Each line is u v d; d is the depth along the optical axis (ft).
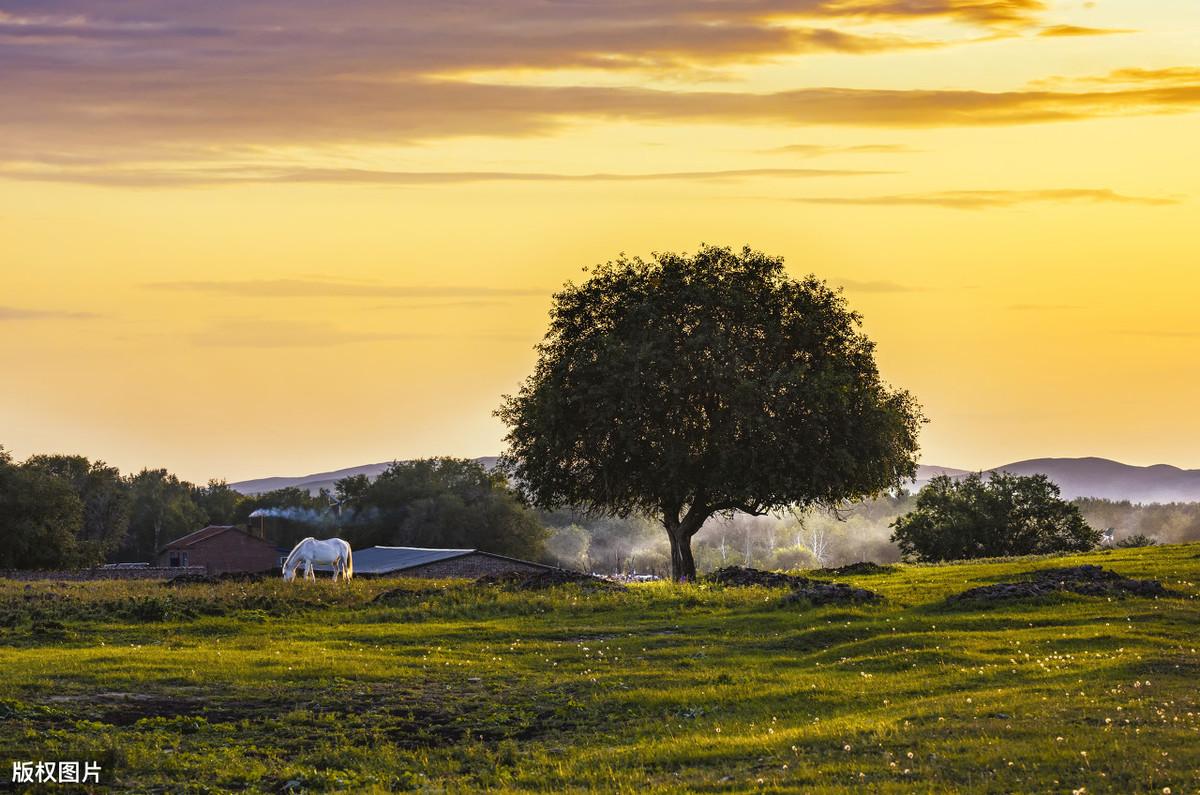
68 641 197.06
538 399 357.00
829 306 367.04
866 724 116.67
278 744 121.80
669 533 368.07
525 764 113.70
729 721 128.26
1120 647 165.68
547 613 234.38
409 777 109.40
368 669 162.40
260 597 246.47
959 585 263.70
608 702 141.18
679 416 345.31
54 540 630.74
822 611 214.28
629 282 368.68
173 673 156.25
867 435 348.38
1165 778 89.25
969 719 115.44
